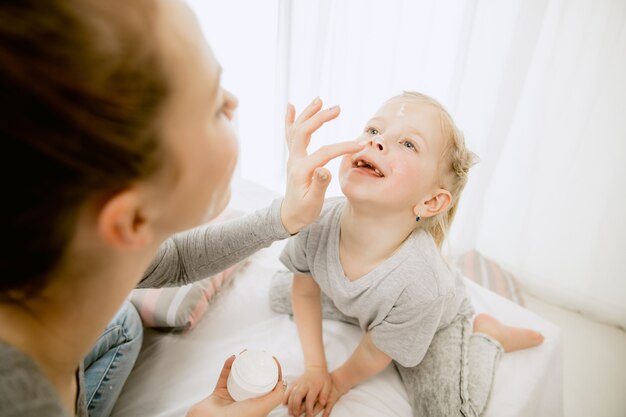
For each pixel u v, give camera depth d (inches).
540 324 42.4
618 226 59.6
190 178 11.9
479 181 61.8
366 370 33.2
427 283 29.5
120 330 30.5
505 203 66.8
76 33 8.2
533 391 35.1
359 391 34.4
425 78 61.6
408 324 30.0
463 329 36.7
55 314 11.8
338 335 38.6
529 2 49.4
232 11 58.0
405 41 59.4
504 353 37.9
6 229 9.1
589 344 62.3
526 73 53.7
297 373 34.6
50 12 8.0
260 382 25.8
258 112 68.6
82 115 8.6
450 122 31.0
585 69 53.7
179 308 36.4
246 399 25.7
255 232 25.0
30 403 9.8
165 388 32.6
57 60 8.1
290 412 31.6
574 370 58.2
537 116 58.2
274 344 37.1
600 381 56.9
